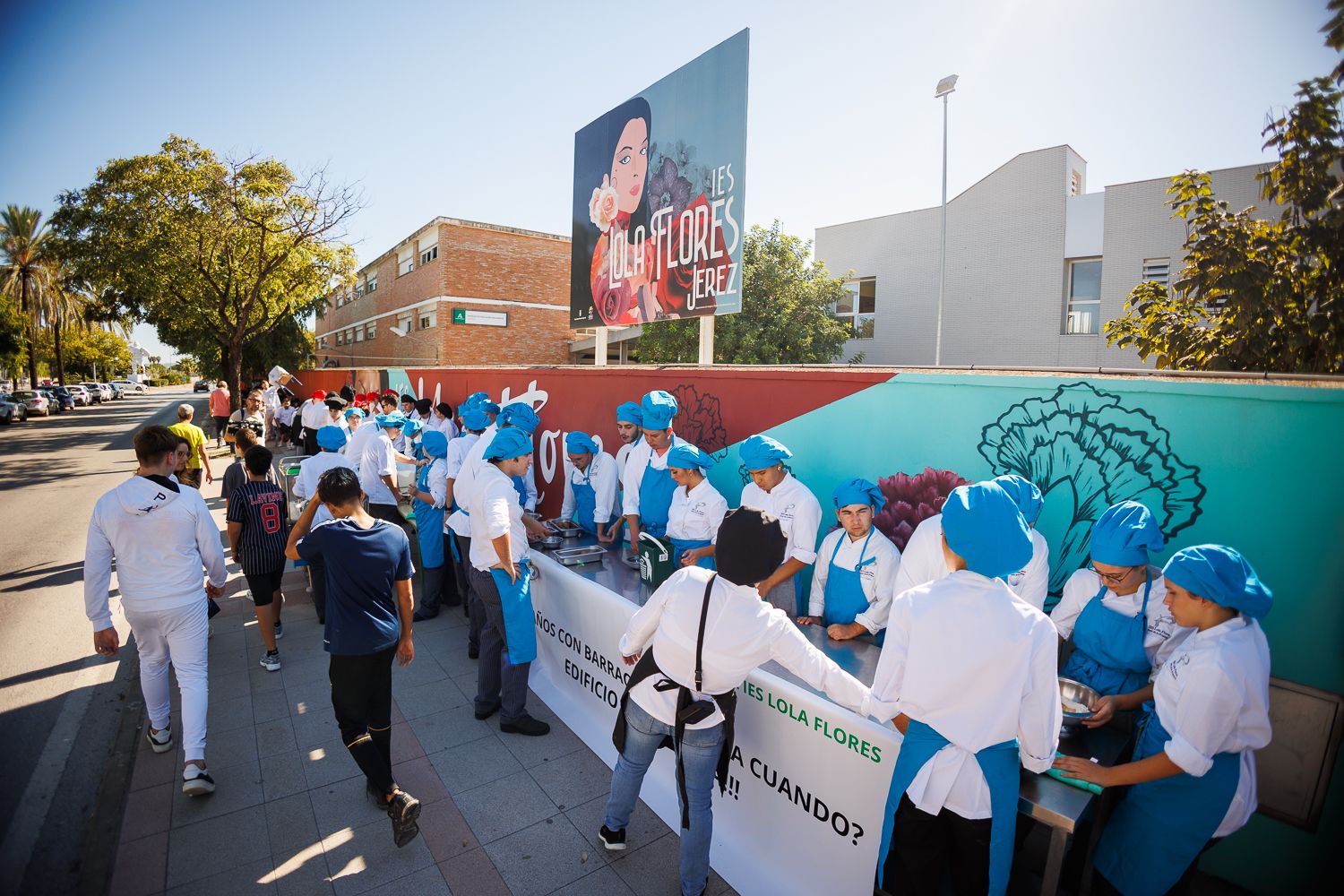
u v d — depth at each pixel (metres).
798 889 2.61
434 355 22.39
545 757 3.62
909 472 3.43
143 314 24.70
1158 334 4.23
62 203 18.73
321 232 20.23
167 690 3.63
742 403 4.46
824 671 2.28
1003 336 16.08
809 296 16.81
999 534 1.77
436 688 4.41
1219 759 1.90
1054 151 15.20
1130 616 2.36
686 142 5.45
